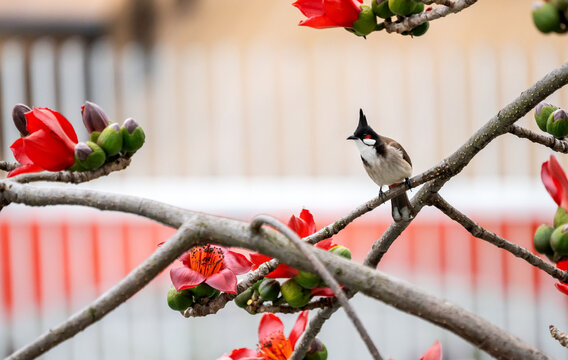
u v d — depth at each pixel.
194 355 12.29
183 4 19.86
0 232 12.18
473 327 1.68
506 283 12.47
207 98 14.84
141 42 20.12
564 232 2.13
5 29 20.33
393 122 14.80
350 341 12.52
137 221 12.33
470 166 14.16
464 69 14.58
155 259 1.74
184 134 14.80
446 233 12.35
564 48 16.56
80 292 12.34
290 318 9.43
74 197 1.86
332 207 12.82
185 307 2.34
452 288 12.39
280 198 13.54
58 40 20.22
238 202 13.48
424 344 12.22
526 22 18.22
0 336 12.19
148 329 12.40
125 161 2.30
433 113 14.70
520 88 14.51
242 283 2.27
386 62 14.82
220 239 1.76
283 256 1.73
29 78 14.27
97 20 20.58
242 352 2.41
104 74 14.33
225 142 14.88
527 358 1.66
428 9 2.60
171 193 13.98
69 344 12.26
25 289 12.26
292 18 19.19
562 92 14.09
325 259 1.73
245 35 19.50
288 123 14.93
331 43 18.52
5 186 1.89
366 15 2.54
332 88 14.88
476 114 14.62
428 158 14.80
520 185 13.83
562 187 2.16
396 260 12.34
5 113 14.03
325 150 14.97
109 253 12.35
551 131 2.54
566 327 12.38
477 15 18.30
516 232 12.60
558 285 2.27
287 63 14.91
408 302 1.70
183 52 15.16
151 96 14.62
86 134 14.16
